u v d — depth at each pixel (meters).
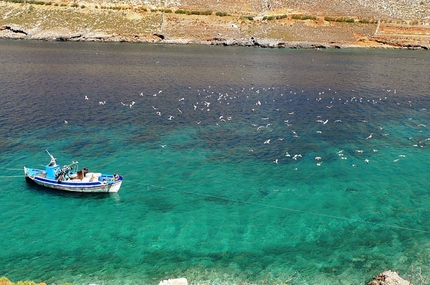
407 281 30.31
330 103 83.88
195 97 85.44
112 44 172.75
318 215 42.47
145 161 54.25
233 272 33.41
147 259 34.97
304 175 51.38
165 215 42.03
